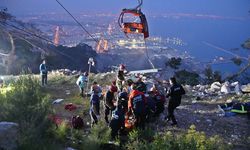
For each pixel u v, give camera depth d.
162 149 11.63
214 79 37.47
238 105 16.56
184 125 15.05
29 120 11.56
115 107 13.84
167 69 40.56
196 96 20.39
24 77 13.43
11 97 12.28
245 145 13.52
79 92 20.95
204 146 11.77
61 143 12.13
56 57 61.78
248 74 40.12
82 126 14.43
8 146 9.76
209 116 16.38
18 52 54.03
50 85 22.92
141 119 13.23
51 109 13.03
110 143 12.39
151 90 15.68
